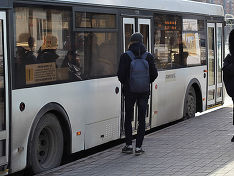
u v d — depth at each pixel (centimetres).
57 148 865
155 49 1162
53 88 838
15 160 761
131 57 916
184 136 1065
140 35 930
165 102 1219
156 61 1166
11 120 749
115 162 865
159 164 827
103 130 984
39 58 805
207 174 729
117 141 1159
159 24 1185
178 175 738
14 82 752
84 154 1034
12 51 746
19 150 768
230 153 877
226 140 1000
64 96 866
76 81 897
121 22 1031
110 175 774
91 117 945
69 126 881
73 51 888
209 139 1018
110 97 999
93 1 939
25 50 774
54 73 840
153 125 1168
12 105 749
